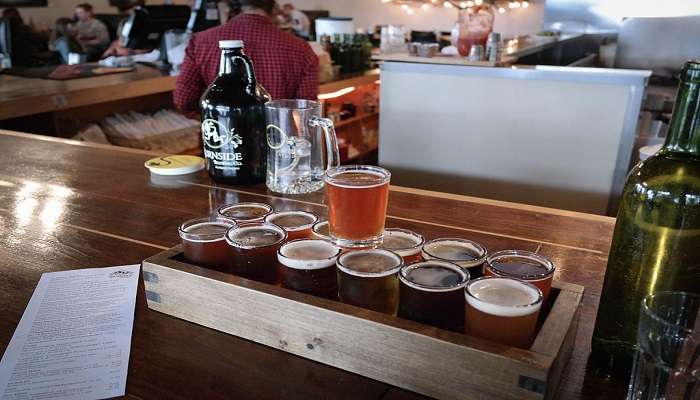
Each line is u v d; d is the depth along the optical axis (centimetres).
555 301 67
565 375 65
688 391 57
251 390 64
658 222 62
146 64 330
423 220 112
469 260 73
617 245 66
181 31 333
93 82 267
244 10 233
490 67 253
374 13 774
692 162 60
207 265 78
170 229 108
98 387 65
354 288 67
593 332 69
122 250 100
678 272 62
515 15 675
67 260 96
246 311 71
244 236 79
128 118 297
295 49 234
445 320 64
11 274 91
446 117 273
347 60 385
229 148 127
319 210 114
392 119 289
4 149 170
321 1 802
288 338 69
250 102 125
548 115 247
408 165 293
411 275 67
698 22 475
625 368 65
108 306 81
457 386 59
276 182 127
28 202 124
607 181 244
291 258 71
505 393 57
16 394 64
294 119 121
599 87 232
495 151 266
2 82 264
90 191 131
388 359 63
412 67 272
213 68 236
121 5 675
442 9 724
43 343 73
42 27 604
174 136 287
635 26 509
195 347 72
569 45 539
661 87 479
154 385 65
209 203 122
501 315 58
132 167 151
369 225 81
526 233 105
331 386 64
